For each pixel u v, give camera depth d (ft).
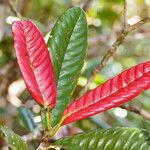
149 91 4.02
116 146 1.84
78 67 2.03
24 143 1.66
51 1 5.57
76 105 1.82
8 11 4.29
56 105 1.91
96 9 5.37
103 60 2.46
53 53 2.03
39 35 1.78
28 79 1.76
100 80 3.78
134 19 4.83
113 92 1.80
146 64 1.82
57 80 1.99
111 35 4.71
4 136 1.66
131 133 1.85
